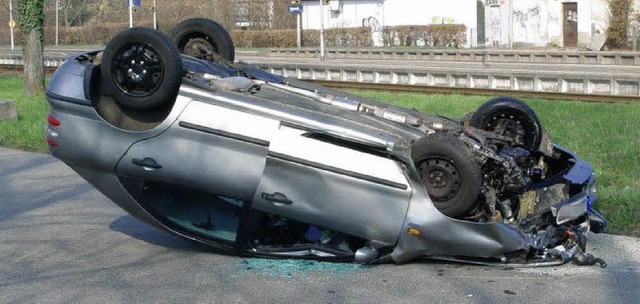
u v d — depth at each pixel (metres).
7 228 8.44
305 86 7.62
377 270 6.71
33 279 6.78
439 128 7.09
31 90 22.69
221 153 6.61
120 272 6.91
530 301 5.95
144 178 6.84
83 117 6.93
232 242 7.00
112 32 59.31
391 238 6.49
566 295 6.05
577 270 6.62
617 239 7.62
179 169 6.70
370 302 6.02
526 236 6.62
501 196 7.01
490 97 20.83
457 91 22.66
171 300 6.19
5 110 16.48
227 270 6.86
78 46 58.00
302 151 6.48
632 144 12.49
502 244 6.37
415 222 6.40
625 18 41.34
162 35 6.64
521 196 7.08
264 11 57.62
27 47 22.62
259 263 7.00
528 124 7.73
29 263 7.23
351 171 6.43
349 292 6.23
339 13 55.81
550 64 33.28
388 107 7.46
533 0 47.72
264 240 7.11
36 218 8.83
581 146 12.43
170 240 7.87
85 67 7.05
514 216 6.99
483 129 7.83
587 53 34.06
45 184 10.55
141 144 6.79
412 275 6.56
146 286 6.53
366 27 52.91
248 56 44.62
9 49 57.09
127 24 57.94
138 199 7.02
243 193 6.62
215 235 7.08
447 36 49.62
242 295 6.25
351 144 6.50
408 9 53.44
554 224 6.83
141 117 6.91
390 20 54.12
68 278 6.79
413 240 6.45
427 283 6.37
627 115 16.38
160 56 6.60
